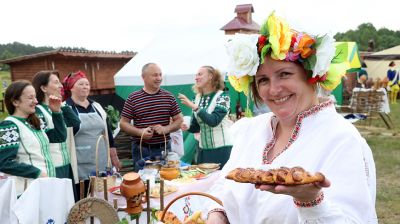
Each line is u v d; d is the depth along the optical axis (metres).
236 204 1.46
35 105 3.35
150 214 2.79
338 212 1.08
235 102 7.19
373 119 12.78
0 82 15.53
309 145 1.29
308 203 1.08
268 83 1.39
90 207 2.50
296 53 1.29
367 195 1.15
